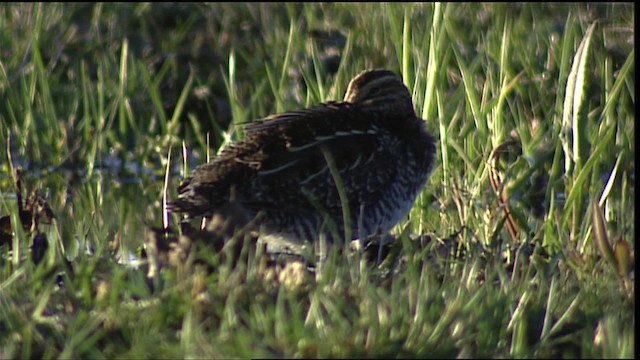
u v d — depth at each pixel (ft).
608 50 53.01
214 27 61.46
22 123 52.70
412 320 25.50
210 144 52.44
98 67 57.98
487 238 34.83
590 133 41.04
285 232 33.27
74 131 52.03
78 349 24.59
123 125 51.85
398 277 29.09
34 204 33.94
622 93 45.50
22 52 57.72
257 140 33.65
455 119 42.04
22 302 26.81
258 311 25.34
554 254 32.24
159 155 50.90
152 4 61.82
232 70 48.14
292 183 32.86
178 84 57.47
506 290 27.48
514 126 46.91
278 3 63.16
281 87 47.80
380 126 34.88
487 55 49.98
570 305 27.45
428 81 40.40
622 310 27.35
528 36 56.34
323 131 33.81
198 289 26.71
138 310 25.96
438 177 40.40
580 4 59.57
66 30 59.98
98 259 29.81
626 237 33.88
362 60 55.67
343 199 32.19
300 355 23.91
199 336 24.40
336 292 26.76
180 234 32.04
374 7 60.75
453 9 58.75
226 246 29.14
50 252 30.04
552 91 48.91
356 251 32.35
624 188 36.35
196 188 32.65
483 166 40.09
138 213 41.60
